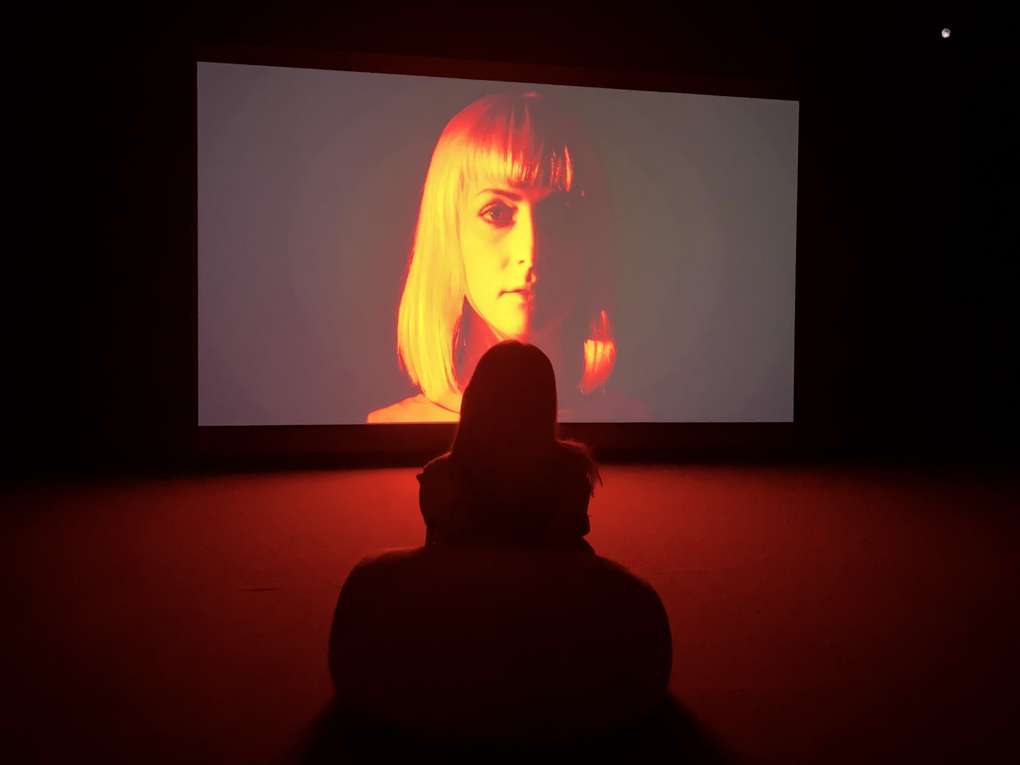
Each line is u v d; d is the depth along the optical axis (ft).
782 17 17.38
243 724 5.68
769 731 5.68
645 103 16.92
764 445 17.80
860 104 17.85
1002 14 18.10
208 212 15.47
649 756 5.30
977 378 18.88
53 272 15.05
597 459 16.94
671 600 8.51
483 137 16.34
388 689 5.30
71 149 14.98
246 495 13.38
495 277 16.51
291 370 15.92
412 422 16.37
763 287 17.58
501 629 5.08
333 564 9.68
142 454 15.58
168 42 15.19
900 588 8.96
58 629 7.48
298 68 15.62
